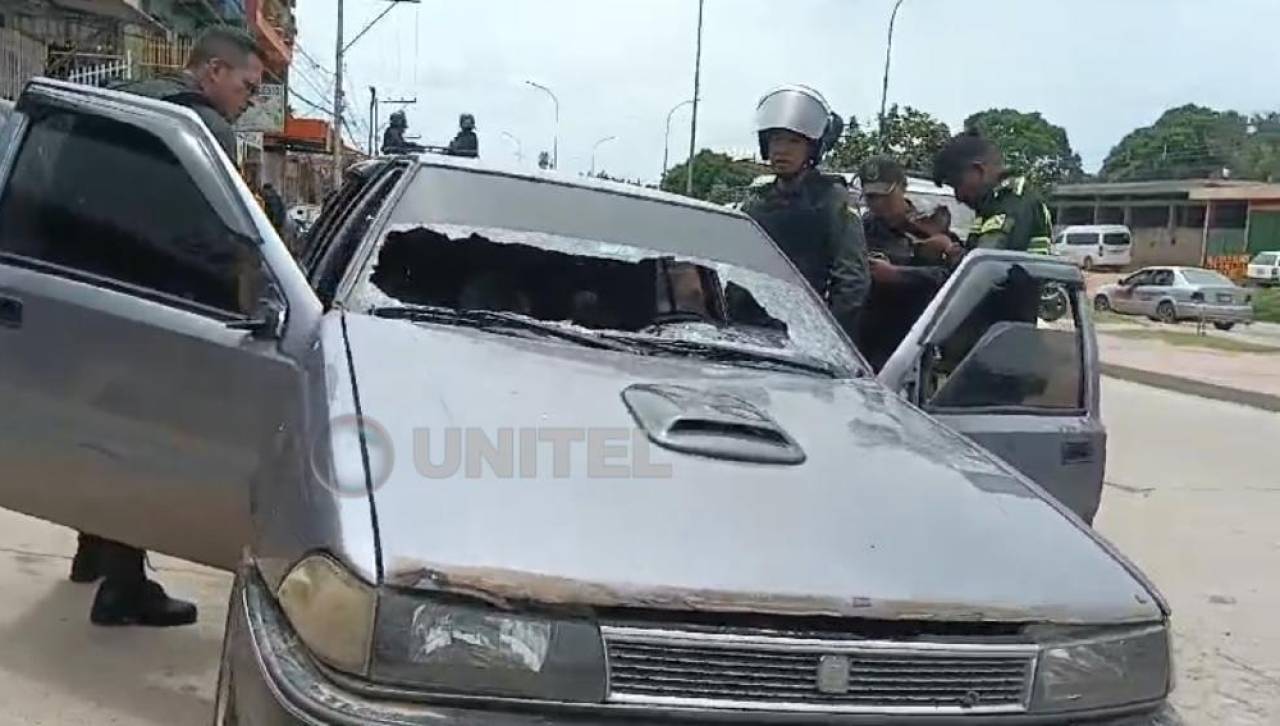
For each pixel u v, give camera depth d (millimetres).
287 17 40469
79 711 3729
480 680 2191
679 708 2217
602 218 3965
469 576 2205
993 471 3039
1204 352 22203
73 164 3609
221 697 2643
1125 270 55938
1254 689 4875
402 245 3643
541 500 2404
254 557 2639
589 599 2217
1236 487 9039
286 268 3268
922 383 3824
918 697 2326
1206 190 60781
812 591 2301
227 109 4727
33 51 17250
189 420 3314
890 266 5348
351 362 2877
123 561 4359
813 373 3619
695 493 2512
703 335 3688
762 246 4164
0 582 4711
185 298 3396
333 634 2217
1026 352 4016
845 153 28766
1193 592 6191
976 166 5867
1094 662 2455
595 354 3305
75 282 3521
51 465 3564
